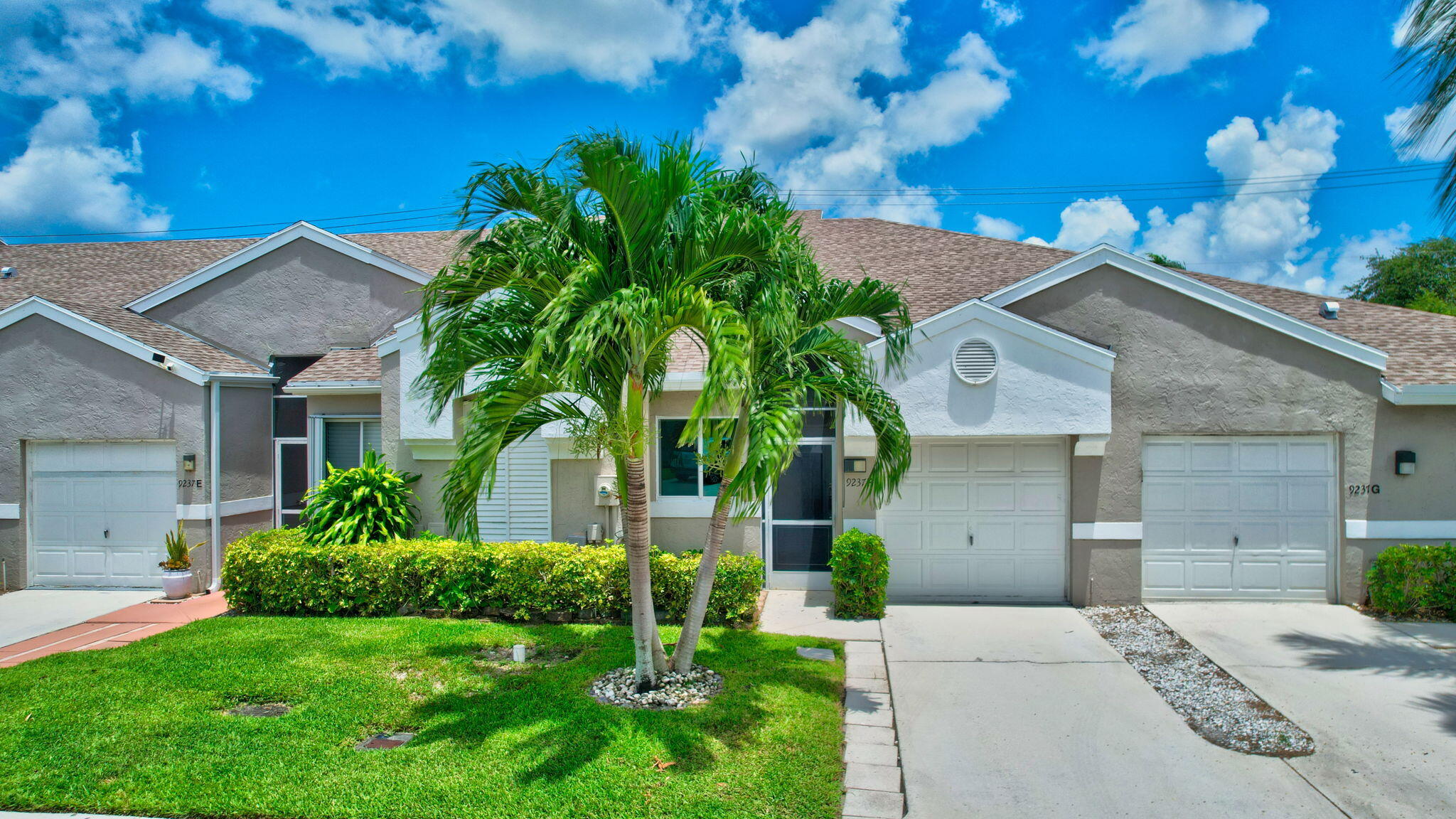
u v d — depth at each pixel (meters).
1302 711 7.02
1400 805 5.40
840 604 10.26
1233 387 10.44
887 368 8.16
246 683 7.54
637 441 6.69
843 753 6.28
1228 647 8.80
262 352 14.04
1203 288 10.39
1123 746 6.37
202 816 5.22
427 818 5.09
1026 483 11.02
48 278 16.39
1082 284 10.69
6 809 5.30
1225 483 10.66
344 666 8.03
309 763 5.85
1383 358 10.16
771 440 5.81
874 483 7.88
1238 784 5.72
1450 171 7.57
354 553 10.39
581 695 7.10
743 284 7.04
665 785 5.46
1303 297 13.09
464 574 10.14
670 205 6.18
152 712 6.84
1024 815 5.32
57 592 12.58
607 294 6.26
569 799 5.28
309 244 14.03
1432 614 9.82
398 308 13.79
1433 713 6.94
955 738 6.55
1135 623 9.77
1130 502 10.53
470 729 6.39
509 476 12.12
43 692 7.32
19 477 12.92
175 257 17.44
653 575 9.75
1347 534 10.36
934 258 14.56
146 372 12.66
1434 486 10.20
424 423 11.79
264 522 13.62
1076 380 10.14
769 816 5.11
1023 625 9.80
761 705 6.86
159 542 12.79
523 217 6.57
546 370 6.17
